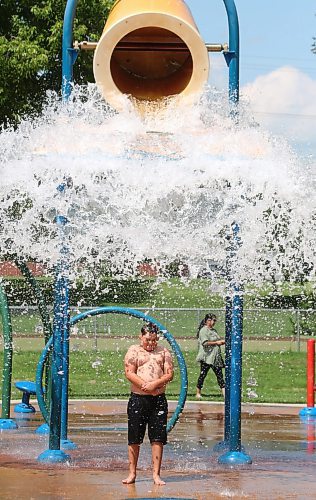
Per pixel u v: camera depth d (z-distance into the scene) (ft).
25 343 118.52
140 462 46.55
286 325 137.18
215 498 37.35
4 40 156.56
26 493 37.93
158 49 48.03
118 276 60.03
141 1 46.34
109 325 132.87
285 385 93.56
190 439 56.24
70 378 94.17
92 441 54.03
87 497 37.22
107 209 46.70
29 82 159.33
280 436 58.18
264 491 38.91
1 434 57.31
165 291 149.89
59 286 45.16
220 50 46.93
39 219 47.52
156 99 47.88
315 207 46.37
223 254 48.03
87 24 159.33
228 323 48.34
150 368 40.96
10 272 160.97
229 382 49.44
